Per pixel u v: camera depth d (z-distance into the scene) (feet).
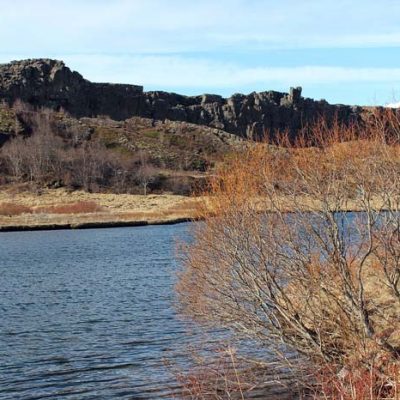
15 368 51.96
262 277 39.81
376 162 35.88
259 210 40.40
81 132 595.47
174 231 198.29
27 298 86.84
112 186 426.51
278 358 41.88
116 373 49.06
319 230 38.01
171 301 79.00
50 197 361.92
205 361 45.55
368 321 37.32
